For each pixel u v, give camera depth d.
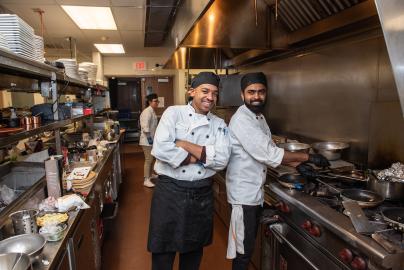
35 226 1.34
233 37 2.25
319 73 2.36
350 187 1.63
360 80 1.94
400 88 0.71
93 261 1.91
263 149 1.59
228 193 1.78
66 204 1.57
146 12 3.26
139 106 8.26
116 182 3.88
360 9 1.72
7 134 1.33
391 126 1.70
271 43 2.40
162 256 1.59
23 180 2.05
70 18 3.94
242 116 1.67
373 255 1.00
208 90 1.48
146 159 4.47
